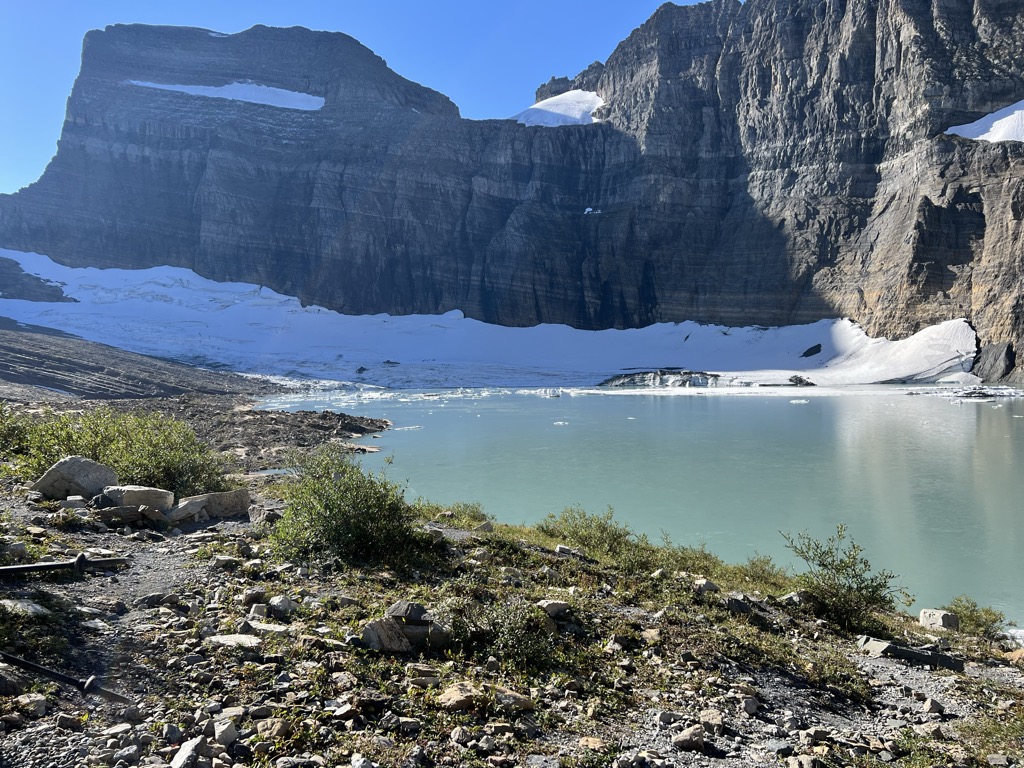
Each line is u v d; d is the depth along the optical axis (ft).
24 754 16.16
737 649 33.71
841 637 42.09
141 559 34.19
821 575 47.16
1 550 29.63
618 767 20.63
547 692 25.46
